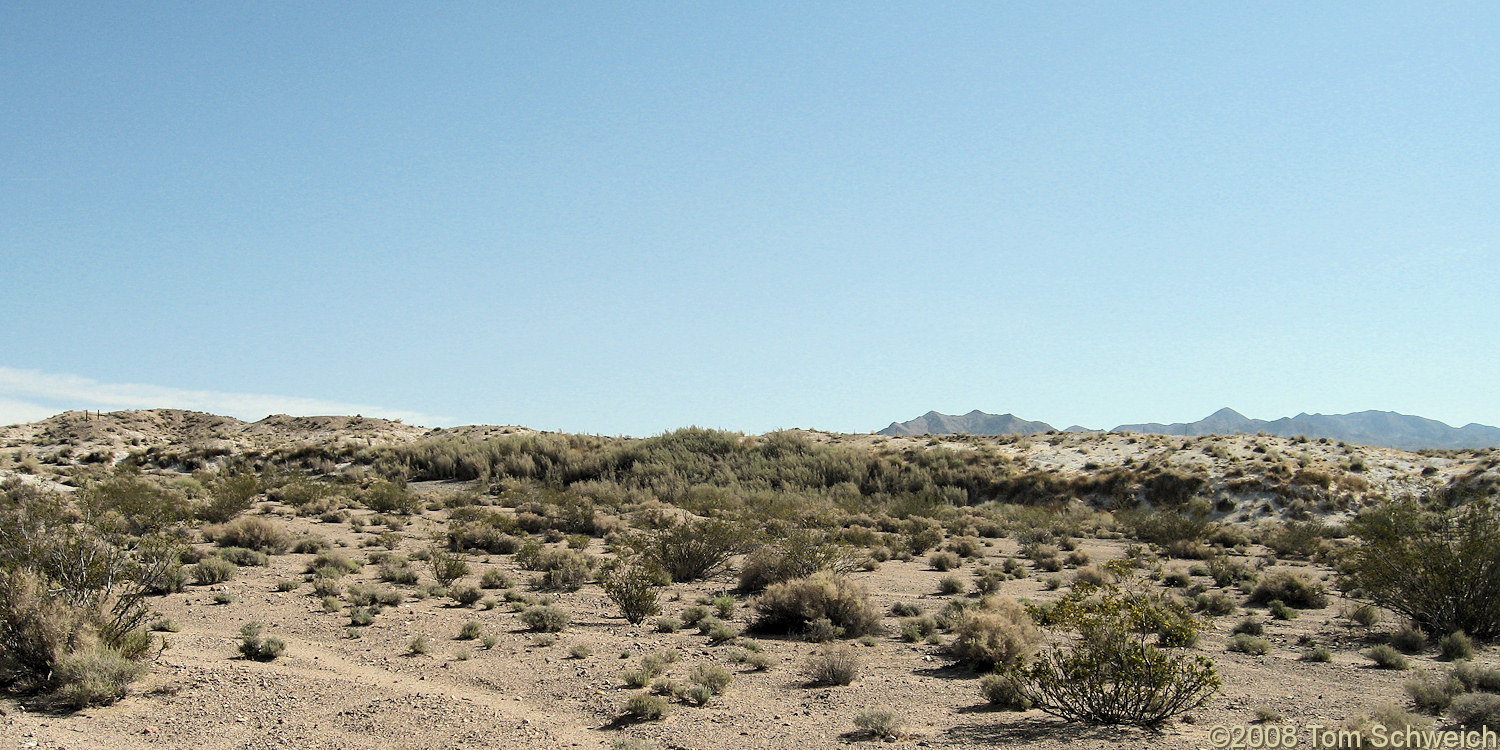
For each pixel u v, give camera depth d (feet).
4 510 50.11
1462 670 44.34
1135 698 38.34
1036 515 169.89
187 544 83.30
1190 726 37.60
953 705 42.96
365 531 134.21
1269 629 68.18
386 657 53.57
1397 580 64.90
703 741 36.96
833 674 48.16
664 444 255.09
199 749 34.83
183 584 76.74
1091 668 38.22
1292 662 54.29
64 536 50.03
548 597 78.43
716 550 97.19
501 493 208.85
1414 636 59.57
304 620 64.54
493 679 48.44
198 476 203.00
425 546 118.32
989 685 43.70
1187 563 116.57
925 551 129.29
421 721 39.63
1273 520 171.12
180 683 43.60
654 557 96.27
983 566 111.14
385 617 67.05
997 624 53.62
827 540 98.53
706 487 204.03
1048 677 39.32
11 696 39.65
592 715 41.42
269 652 51.21
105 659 41.42
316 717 39.78
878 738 36.94
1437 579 62.44
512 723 39.63
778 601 66.28
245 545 106.32
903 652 58.03
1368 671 51.31
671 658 53.36
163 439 314.96
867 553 113.80
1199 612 75.31
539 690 46.14
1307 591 81.15
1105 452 227.81
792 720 40.37
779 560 89.20
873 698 44.57
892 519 162.30
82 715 37.83
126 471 134.41
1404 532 66.85
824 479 224.74
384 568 90.07
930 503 193.06
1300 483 182.19
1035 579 98.27
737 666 52.85
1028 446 245.86
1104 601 40.60
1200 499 183.73
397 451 256.52
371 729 38.24
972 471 220.84
